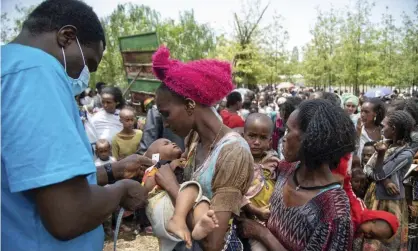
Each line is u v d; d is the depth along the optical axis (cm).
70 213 120
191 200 162
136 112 732
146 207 181
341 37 2412
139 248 449
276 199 188
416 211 386
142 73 682
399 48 2202
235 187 156
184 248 183
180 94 164
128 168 203
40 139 115
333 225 154
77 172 119
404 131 355
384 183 354
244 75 2433
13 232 126
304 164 175
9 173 116
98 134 525
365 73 2258
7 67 120
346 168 204
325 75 2730
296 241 168
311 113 170
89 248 145
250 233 184
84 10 146
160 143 211
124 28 1923
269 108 1165
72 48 143
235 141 162
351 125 166
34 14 142
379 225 210
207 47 2862
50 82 122
